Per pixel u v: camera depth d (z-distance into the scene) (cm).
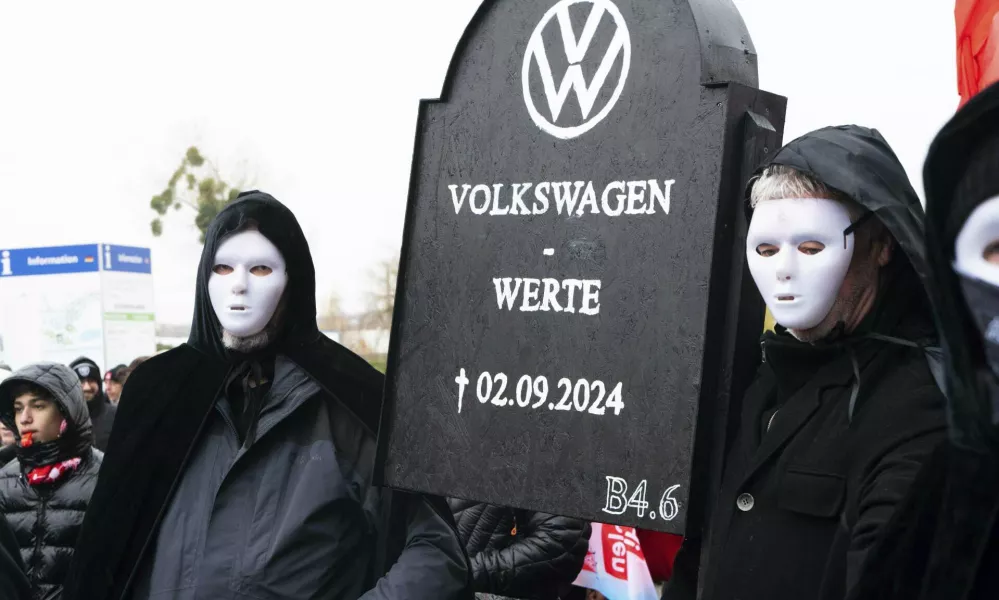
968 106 112
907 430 153
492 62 203
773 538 163
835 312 166
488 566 289
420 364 206
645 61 183
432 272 206
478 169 203
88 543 253
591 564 298
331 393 249
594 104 189
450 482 199
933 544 120
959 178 115
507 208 198
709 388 174
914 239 155
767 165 168
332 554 242
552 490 186
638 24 184
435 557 239
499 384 195
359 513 246
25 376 348
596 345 184
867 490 153
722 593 167
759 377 179
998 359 115
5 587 334
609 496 180
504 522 294
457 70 207
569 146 191
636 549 289
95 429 498
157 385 262
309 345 255
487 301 198
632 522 177
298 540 240
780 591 160
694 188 176
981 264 114
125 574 250
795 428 165
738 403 177
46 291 669
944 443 128
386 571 246
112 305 673
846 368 164
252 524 244
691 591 187
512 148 198
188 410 256
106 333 666
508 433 193
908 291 166
